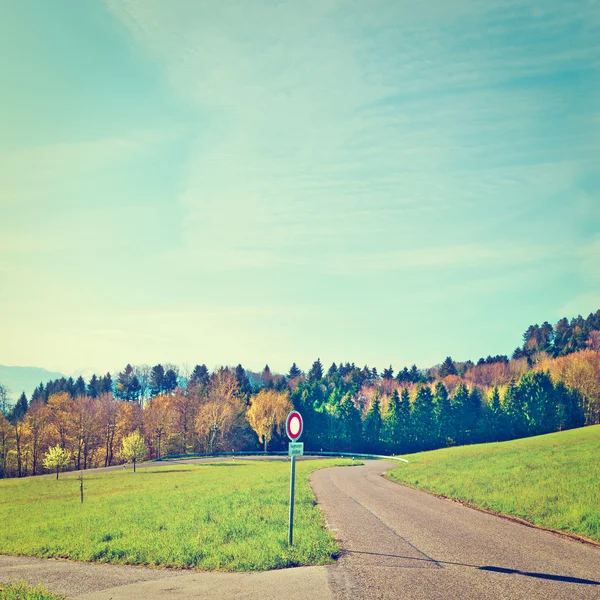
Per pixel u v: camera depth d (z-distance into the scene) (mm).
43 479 59969
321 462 66312
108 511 23641
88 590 10344
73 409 94812
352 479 35875
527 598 8625
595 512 15438
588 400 114938
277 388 148375
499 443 75125
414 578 9922
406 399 120750
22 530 20391
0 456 88812
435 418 119125
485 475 28250
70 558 13969
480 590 9086
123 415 103312
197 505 21875
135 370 177250
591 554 11680
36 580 11461
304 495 23609
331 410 124562
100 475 59281
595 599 8555
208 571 11344
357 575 10227
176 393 115938
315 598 8828
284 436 110938
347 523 16328
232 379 112875
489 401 118875
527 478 24562
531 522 15977
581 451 36938
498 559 11305
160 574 11398
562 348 173000
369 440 119312
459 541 13289
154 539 14758
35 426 91875
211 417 97250
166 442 105000
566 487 20453
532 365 166125
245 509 19484
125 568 12250
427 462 47219
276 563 11273
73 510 26750
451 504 20750
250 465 64688
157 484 41094
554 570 10336
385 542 13336
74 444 93688
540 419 112625
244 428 106500
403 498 23156
